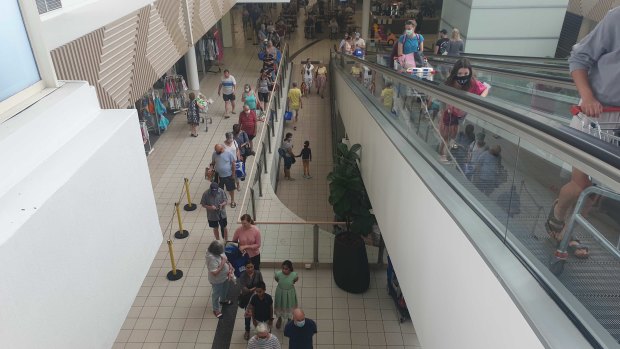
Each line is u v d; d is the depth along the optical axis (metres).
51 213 1.81
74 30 5.10
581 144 1.83
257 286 6.25
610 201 1.88
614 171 1.61
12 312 1.57
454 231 3.15
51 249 1.81
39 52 2.37
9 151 1.90
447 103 3.79
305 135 15.63
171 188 9.74
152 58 7.96
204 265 7.76
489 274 2.59
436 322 3.59
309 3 33.94
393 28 24.55
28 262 1.66
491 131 2.94
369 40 21.67
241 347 6.44
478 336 2.75
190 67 14.89
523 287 2.33
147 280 7.48
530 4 12.05
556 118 3.60
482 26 12.38
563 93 4.50
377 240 8.23
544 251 2.34
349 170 7.99
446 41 11.12
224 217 7.85
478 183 3.15
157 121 12.02
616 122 2.61
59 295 1.85
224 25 21.61
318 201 12.07
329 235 8.17
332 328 7.11
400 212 4.82
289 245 8.23
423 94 4.62
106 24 5.87
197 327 6.69
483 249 2.70
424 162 4.30
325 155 14.42
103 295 2.24
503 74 5.38
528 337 2.15
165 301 7.10
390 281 7.50
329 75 19.66
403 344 6.85
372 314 7.39
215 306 6.71
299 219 9.57
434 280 3.62
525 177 2.50
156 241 3.04
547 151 2.14
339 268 7.73
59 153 2.16
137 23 7.16
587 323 2.00
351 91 9.66
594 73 2.68
